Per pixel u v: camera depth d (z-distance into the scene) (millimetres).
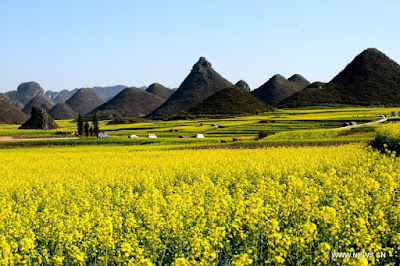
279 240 8789
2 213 12414
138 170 24953
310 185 16078
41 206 16141
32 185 21109
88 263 9672
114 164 29734
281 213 11094
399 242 9047
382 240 9406
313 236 8633
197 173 21844
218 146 45250
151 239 9672
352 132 55438
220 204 11695
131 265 8117
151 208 12156
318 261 8398
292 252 9156
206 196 15078
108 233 9633
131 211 13414
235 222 10570
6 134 91125
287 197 12312
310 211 10844
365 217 10406
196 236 9125
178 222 10266
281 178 20062
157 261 9594
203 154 34688
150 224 10586
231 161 27141
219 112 177250
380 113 116562
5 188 19781
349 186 15164
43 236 11125
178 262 7758
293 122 94125
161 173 22281
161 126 114625
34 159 37844
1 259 8445
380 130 35688
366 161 23953
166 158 32250
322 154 28344
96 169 26094
